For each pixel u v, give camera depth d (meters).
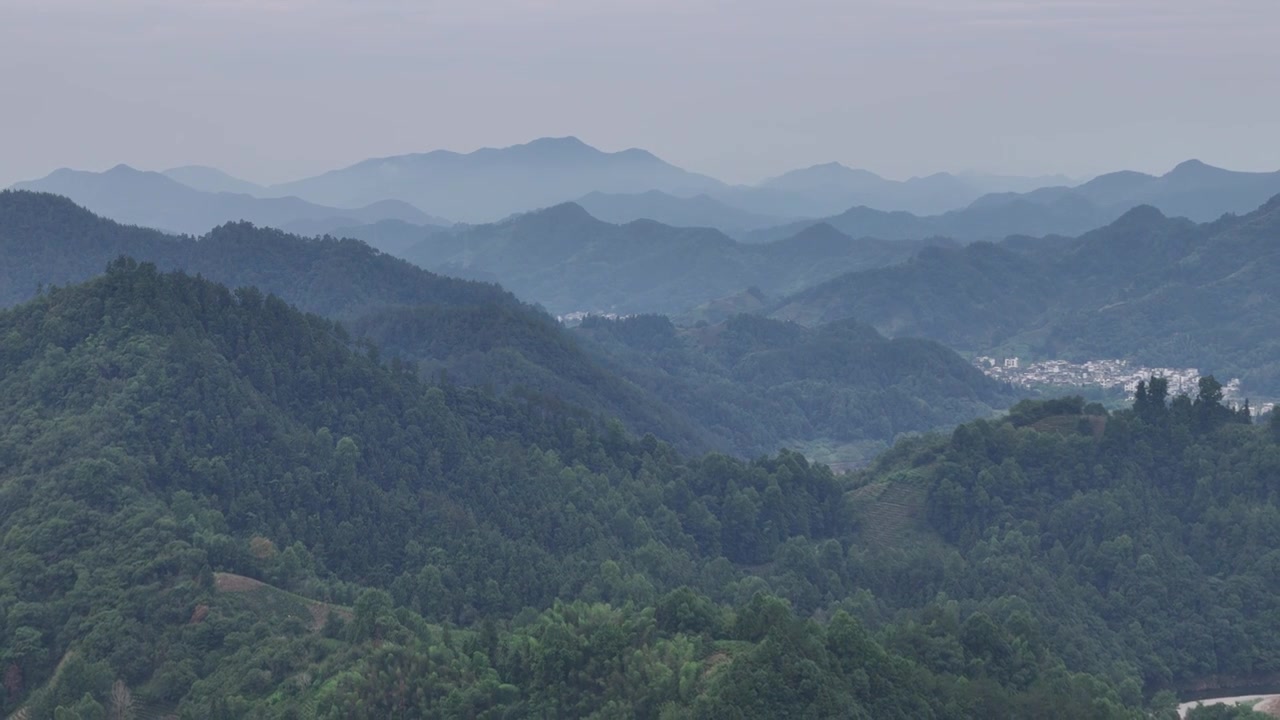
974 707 137.50
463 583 184.75
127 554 163.12
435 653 142.25
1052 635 183.75
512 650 142.62
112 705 143.62
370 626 150.00
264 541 174.88
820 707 126.12
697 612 149.00
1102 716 142.12
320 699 136.62
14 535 167.00
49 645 153.00
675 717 126.06
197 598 157.38
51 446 183.62
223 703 139.25
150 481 183.12
